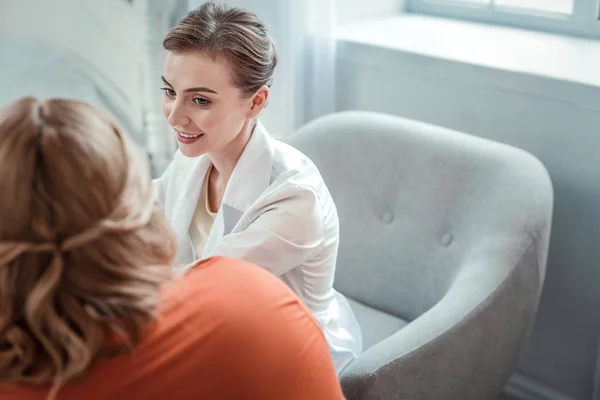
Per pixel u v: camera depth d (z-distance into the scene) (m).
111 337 0.76
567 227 1.79
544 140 1.76
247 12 1.25
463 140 1.65
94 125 0.76
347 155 1.73
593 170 1.71
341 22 2.14
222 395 0.81
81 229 0.73
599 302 1.78
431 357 1.33
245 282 0.88
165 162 2.24
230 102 1.23
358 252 1.72
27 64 2.19
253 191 1.30
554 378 1.92
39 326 0.72
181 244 1.40
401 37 2.00
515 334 1.52
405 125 1.71
